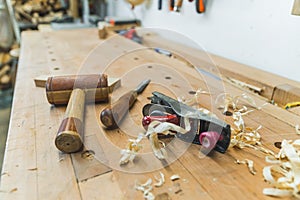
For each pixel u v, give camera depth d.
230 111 0.65
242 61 1.10
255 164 0.45
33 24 2.47
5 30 2.60
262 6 0.94
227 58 1.17
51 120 0.59
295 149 0.47
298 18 0.83
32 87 0.79
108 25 1.76
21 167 0.44
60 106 0.66
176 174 0.43
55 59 1.09
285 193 0.38
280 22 0.89
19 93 0.74
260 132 0.55
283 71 0.92
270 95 0.83
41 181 0.41
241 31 1.06
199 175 0.42
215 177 0.42
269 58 0.97
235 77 0.96
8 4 2.51
